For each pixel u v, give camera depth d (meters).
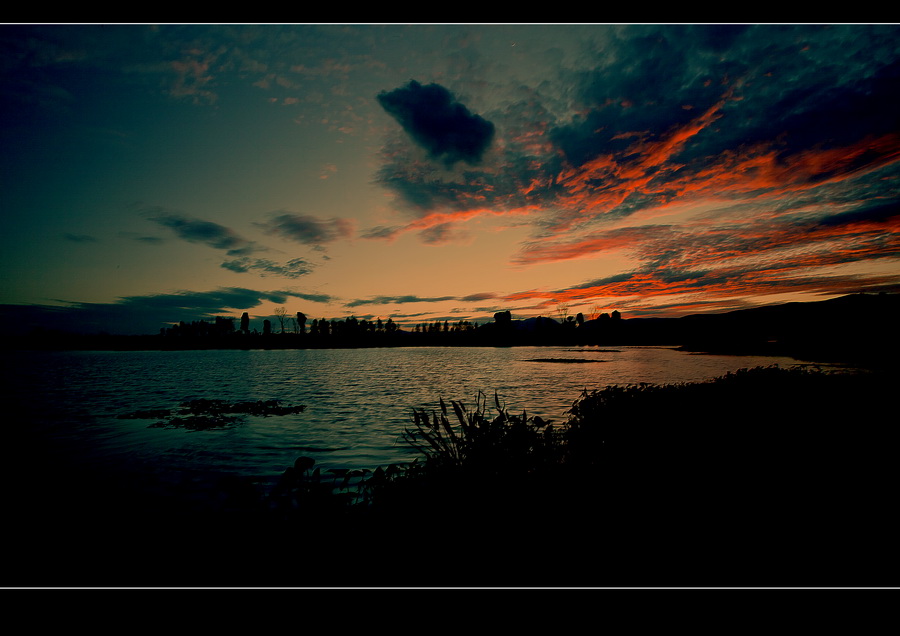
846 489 4.27
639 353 62.12
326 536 3.52
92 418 14.39
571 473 3.94
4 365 44.84
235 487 4.17
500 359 54.84
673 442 5.51
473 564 3.01
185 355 69.19
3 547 4.74
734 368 33.78
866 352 34.16
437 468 3.89
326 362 50.94
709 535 3.33
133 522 5.47
